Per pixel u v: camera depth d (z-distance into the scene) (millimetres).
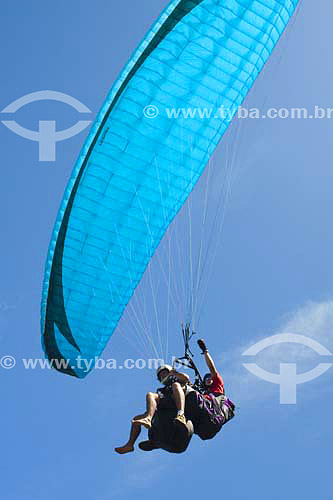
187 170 10578
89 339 10750
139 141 10102
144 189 10320
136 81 9914
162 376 9211
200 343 9602
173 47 10062
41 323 10305
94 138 9898
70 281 10266
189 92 10266
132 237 10453
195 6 10133
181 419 8430
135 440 8867
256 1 10422
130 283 10680
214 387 9383
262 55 10711
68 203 10000
